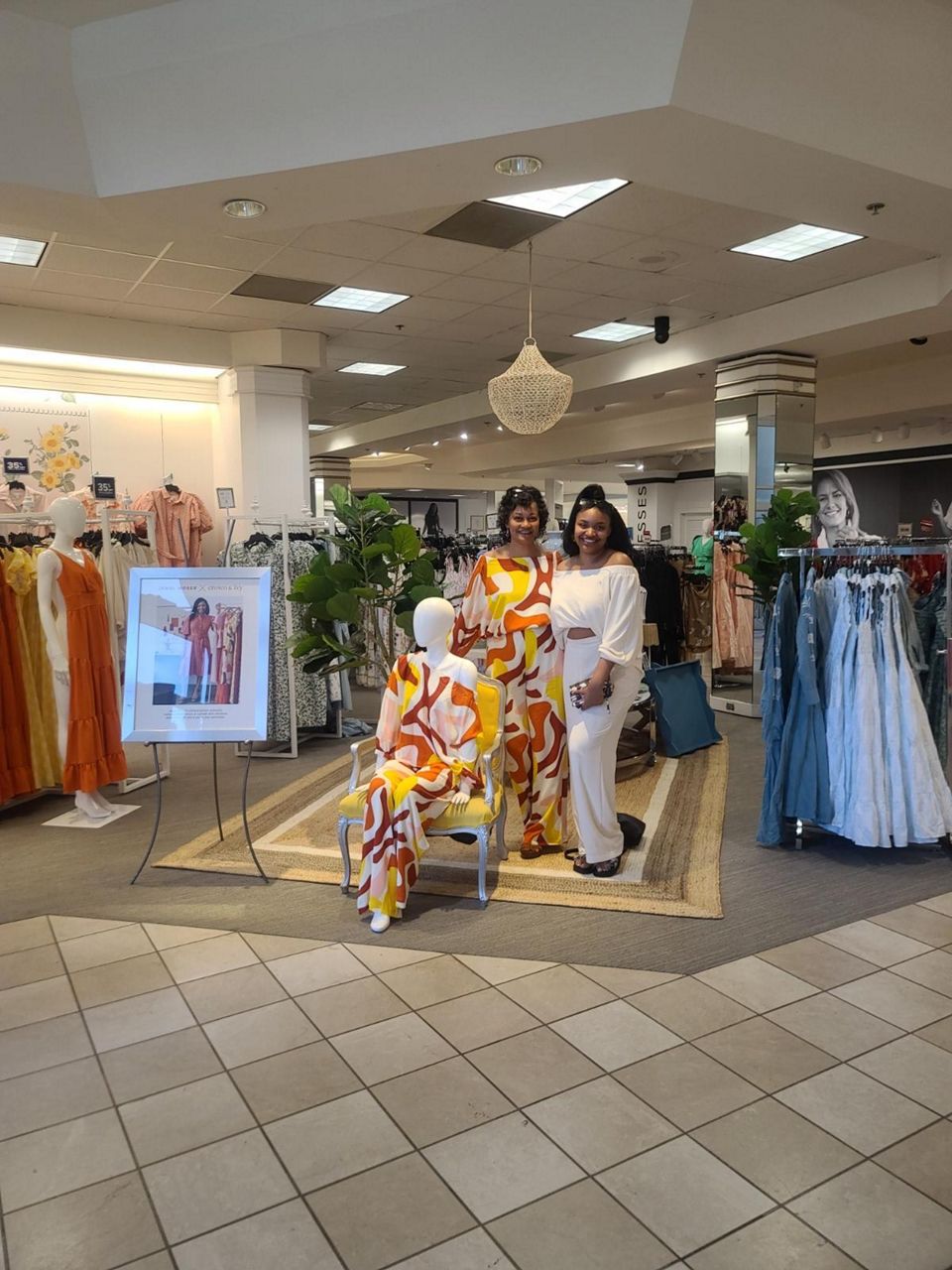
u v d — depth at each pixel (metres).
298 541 6.04
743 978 2.80
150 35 3.46
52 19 3.44
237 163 3.68
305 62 3.37
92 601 4.45
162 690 3.61
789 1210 1.84
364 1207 1.86
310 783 5.18
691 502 15.63
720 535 7.53
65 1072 2.35
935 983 2.77
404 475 17.86
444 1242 1.77
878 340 6.96
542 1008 2.64
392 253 5.65
